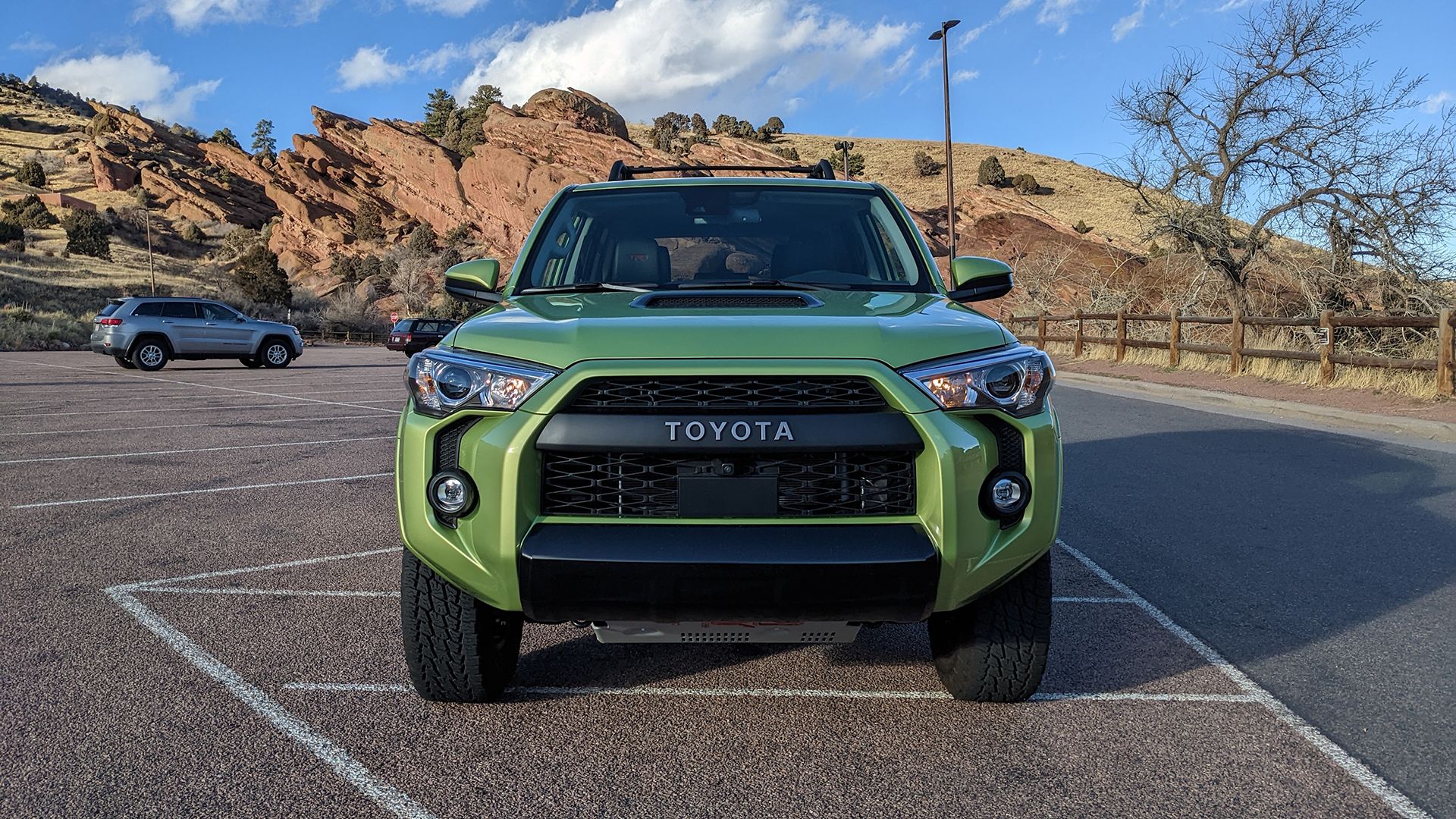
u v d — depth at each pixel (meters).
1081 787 2.83
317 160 114.88
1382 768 2.94
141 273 82.19
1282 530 6.03
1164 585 4.89
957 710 3.39
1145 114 20.77
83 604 4.62
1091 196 98.06
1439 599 4.62
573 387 2.82
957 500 2.81
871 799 2.76
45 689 3.55
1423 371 12.73
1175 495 7.12
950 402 2.87
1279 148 19.50
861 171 107.06
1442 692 3.53
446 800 2.75
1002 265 3.94
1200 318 18.12
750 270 4.14
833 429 2.79
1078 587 4.87
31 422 12.18
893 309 3.38
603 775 2.91
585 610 2.83
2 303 54.94
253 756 3.02
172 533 6.10
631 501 2.88
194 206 118.88
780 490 2.85
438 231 107.31
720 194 4.55
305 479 8.08
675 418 2.79
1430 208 17.47
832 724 3.28
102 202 116.06
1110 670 3.76
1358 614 4.43
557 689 3.60
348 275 94.94
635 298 3.60
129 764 2.96
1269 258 20.30
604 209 4.50
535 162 101.75
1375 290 19.08
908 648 4.07
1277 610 4.49
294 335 26.55
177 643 4.07
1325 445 9.54
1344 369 14.19
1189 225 20.50
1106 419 11.81
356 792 2.79
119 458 9.20
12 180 120.69
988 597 3.21
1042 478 2.96
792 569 2.73
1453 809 2.70
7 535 6.02
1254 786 2.83
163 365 24.73
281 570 5.26
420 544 2.98
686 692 3.57
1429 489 7.26
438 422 2.96
